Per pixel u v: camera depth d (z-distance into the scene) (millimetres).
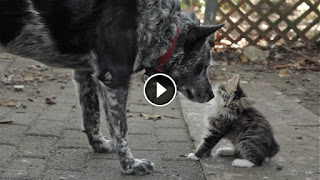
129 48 1604
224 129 1760
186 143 1896
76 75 1751
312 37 3381
